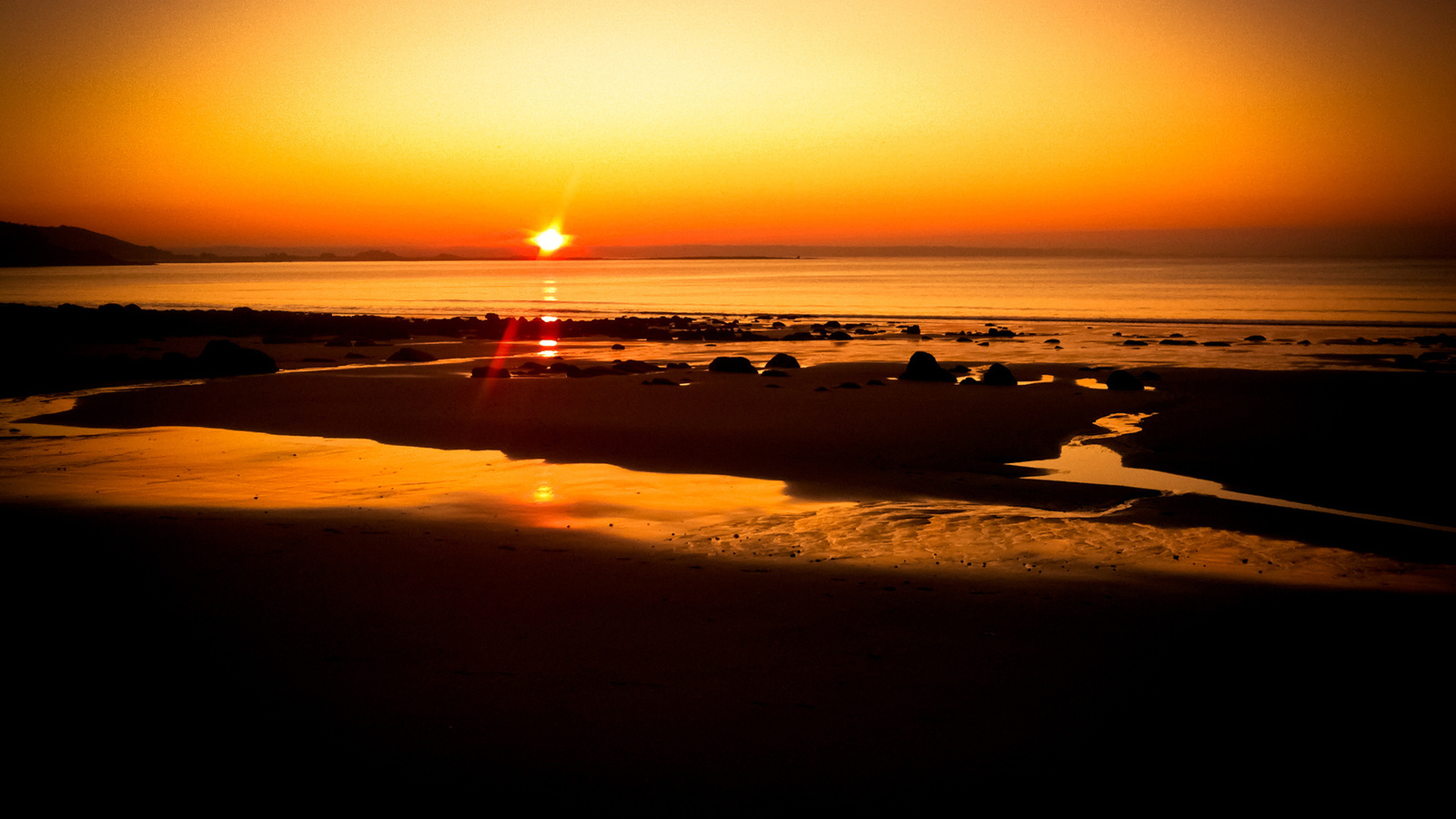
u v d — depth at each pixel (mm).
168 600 8492
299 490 14695
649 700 6320
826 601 8742
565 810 4938
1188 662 7137
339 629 7730
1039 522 12844
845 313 76875
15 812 4809
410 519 12516
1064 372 34375
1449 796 5070
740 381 31000
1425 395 26859
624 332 54562
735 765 5422
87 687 6449
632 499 14375
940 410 24234
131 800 4953
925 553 10914
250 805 4918
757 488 15391
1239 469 17125
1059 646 7488
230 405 25000
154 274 199375
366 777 5230
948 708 6227
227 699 6270
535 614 8227
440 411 23906
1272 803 5027
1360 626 8164
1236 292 97250
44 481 15273
